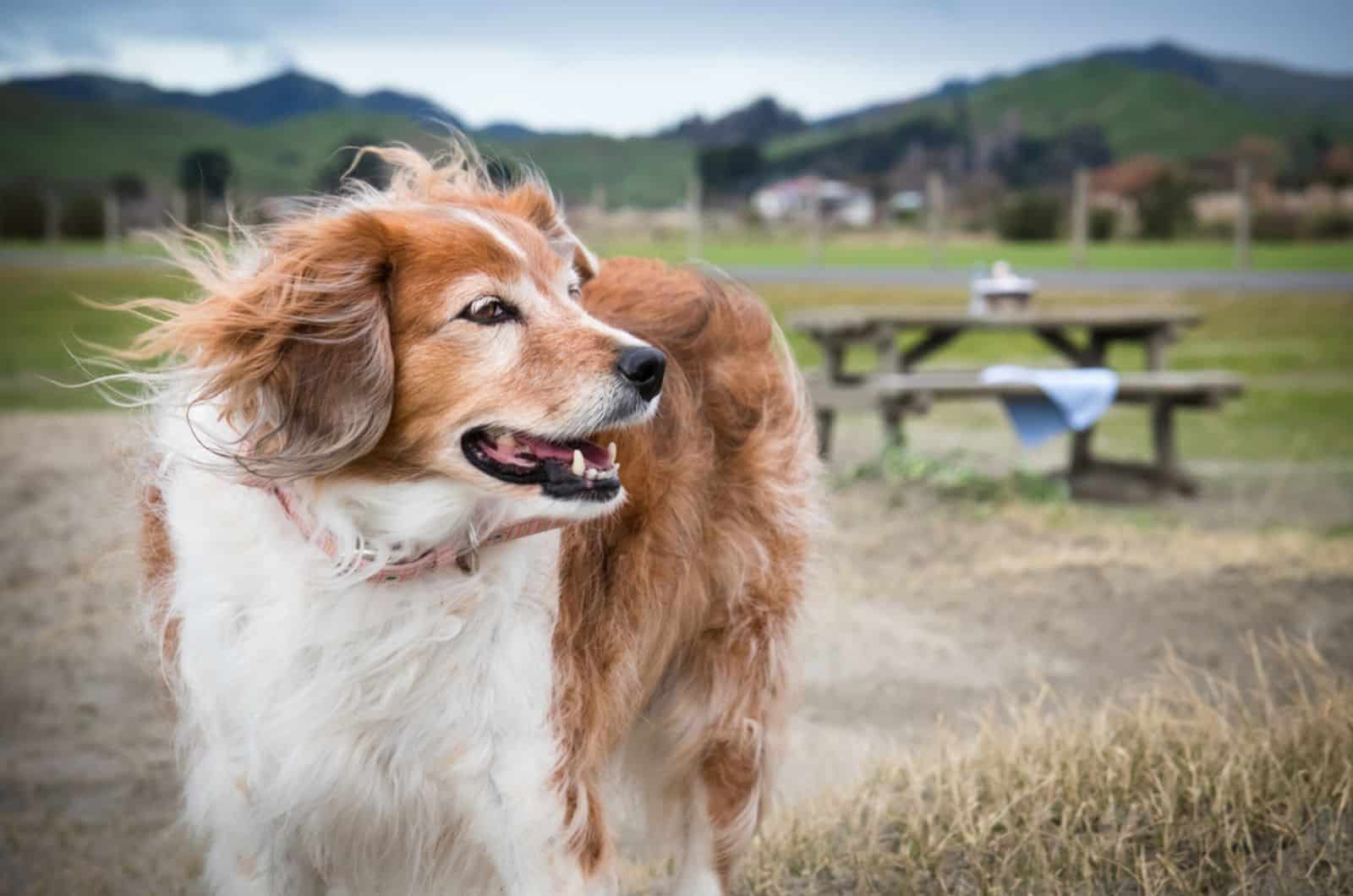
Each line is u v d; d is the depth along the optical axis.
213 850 3.18
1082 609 7.00
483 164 3.88
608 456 3.10
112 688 6.38
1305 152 75.88
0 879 4.57
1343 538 8.23
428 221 3.06
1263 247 40.59
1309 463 10.94
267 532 2.96
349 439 2.88
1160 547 8.11
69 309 22.22
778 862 4.19
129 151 84.81
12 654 6.75
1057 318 10.24
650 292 3.99
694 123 138.62
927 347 10.89
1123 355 16.80
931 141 104.25
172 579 3.21
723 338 4.02
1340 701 4.50
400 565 2.98
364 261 2.95
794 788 4.98
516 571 3.07
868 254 37.59
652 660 3.63
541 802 3.10
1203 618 6.75
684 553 3.63
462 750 3.05
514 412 2.96
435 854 3.23
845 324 10.33
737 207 71.94
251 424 2.91
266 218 3.40
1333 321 18.97
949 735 5.09
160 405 3.22
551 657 3.14
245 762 3.06
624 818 4.93
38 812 5.12
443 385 2.96
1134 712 4.90
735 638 3.88
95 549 8.41
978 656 6.41
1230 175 59.66
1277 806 3.97
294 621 2.95
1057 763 4.33
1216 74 157.62
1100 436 12.58
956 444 12.09
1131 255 35.25
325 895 3.37
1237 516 9.10
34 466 10.78
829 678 6.18
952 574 7.71
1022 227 45.91
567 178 78.94
